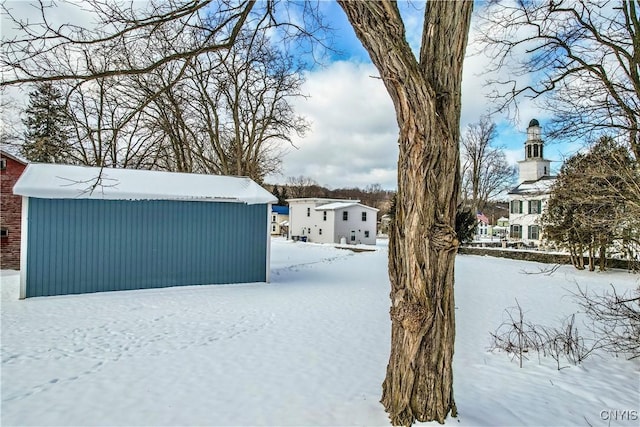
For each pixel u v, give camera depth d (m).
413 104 2.65
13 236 15.18
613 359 5.10
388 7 2.44
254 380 4.30
